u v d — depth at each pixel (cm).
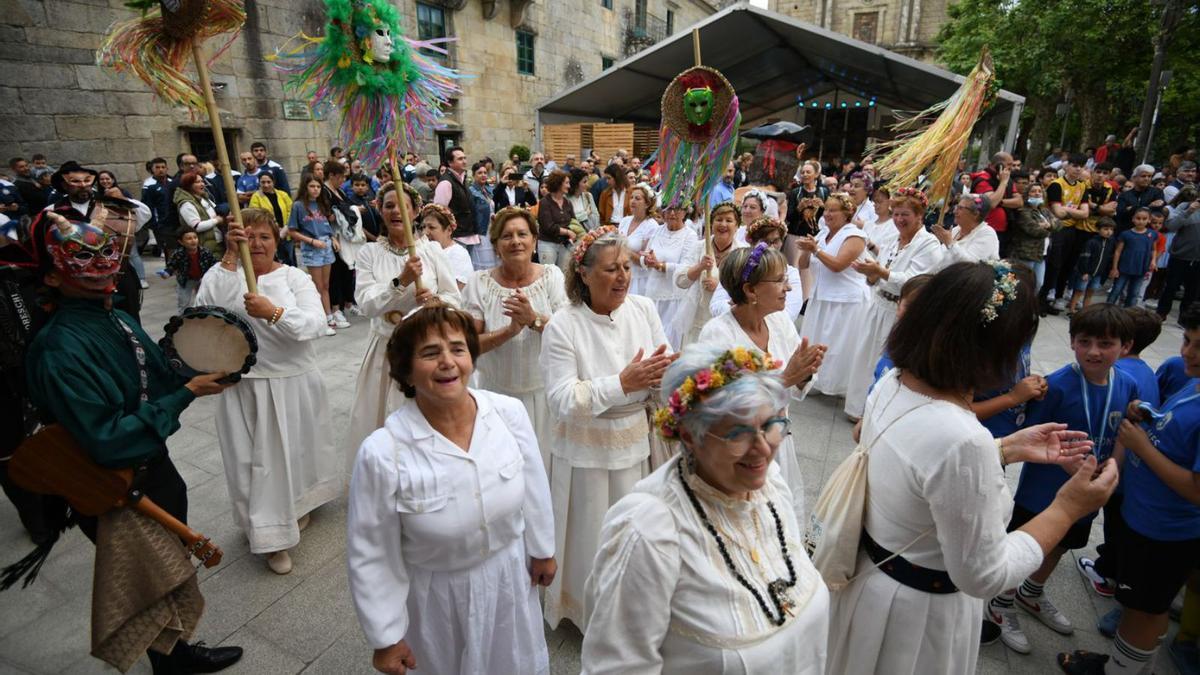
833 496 195
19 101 950
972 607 180
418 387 190
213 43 1165
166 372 240
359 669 277
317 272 772
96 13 1012
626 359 273
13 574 230
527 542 220
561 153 1667
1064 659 283
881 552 180
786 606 146
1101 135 2109
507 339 302
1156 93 1391
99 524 221
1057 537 165
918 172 468
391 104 298
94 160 1037
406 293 352
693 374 138
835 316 559
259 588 325
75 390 204
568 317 269
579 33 2231
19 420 335
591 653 143
